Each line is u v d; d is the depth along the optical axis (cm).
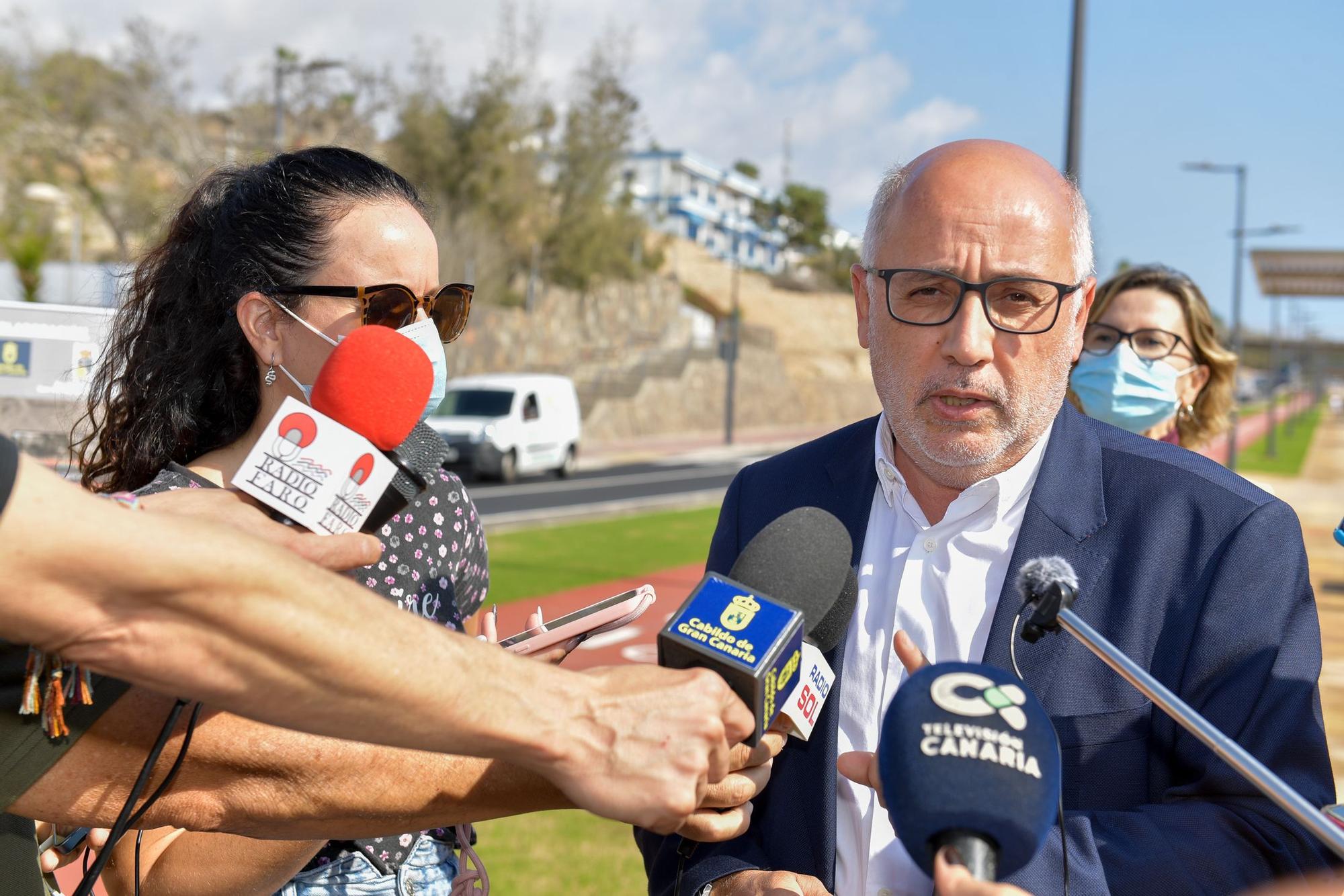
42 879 146
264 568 102
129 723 131
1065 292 177
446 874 211
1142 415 381
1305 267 3288
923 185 181
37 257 1955
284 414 134
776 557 149
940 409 180
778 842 189
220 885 178
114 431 194
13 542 93
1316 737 166
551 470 2322
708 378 4206
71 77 2914
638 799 120
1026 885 156
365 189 193
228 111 2859
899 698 129
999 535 187
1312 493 2033
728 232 8031
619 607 171
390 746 114
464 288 212
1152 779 176
